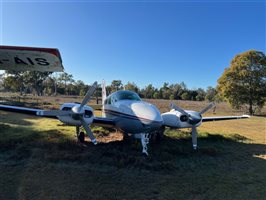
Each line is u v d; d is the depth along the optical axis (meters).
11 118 14.34
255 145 10.24
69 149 7.75
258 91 31.03
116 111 8.82
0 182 5.02
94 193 4.77
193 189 5.18
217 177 5.98
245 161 7.57
